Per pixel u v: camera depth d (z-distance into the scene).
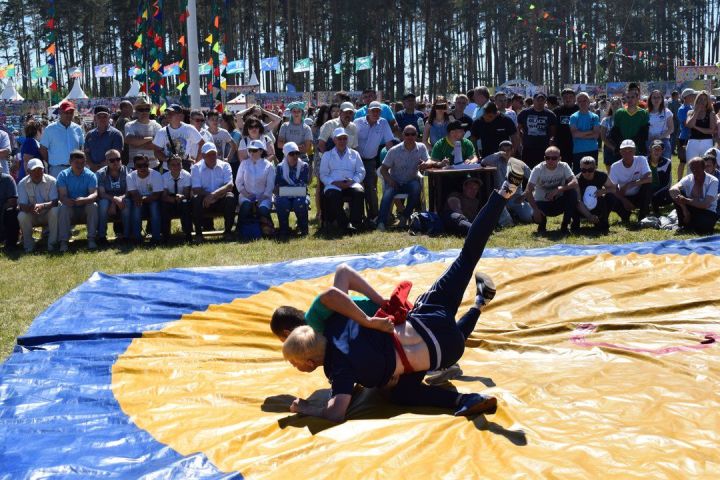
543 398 4.34
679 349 5.14
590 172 10.80
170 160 11.03
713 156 10.75
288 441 3.91
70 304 6.78
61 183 10.72
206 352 5.53
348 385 4.13
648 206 11.32
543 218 10.77
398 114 14.04
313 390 4.76
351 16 70.00
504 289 6.80
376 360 4.16
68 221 10.79
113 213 11.16
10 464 3.75
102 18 74.38
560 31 71.31
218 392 4.74
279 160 14.92
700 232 10.26
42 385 4.92
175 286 7.37
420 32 82.25
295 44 72.81
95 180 10.94
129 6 65.25
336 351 4.19
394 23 72.44
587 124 13.00
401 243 10.34
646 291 6.56
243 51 68.44
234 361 5.36
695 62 83.88
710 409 4.07
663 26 82.81
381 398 4.52
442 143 11.71
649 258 7.55
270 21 65.94
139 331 5.98
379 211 11.61
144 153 12.16
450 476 3.36
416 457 3.56
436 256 8.24
